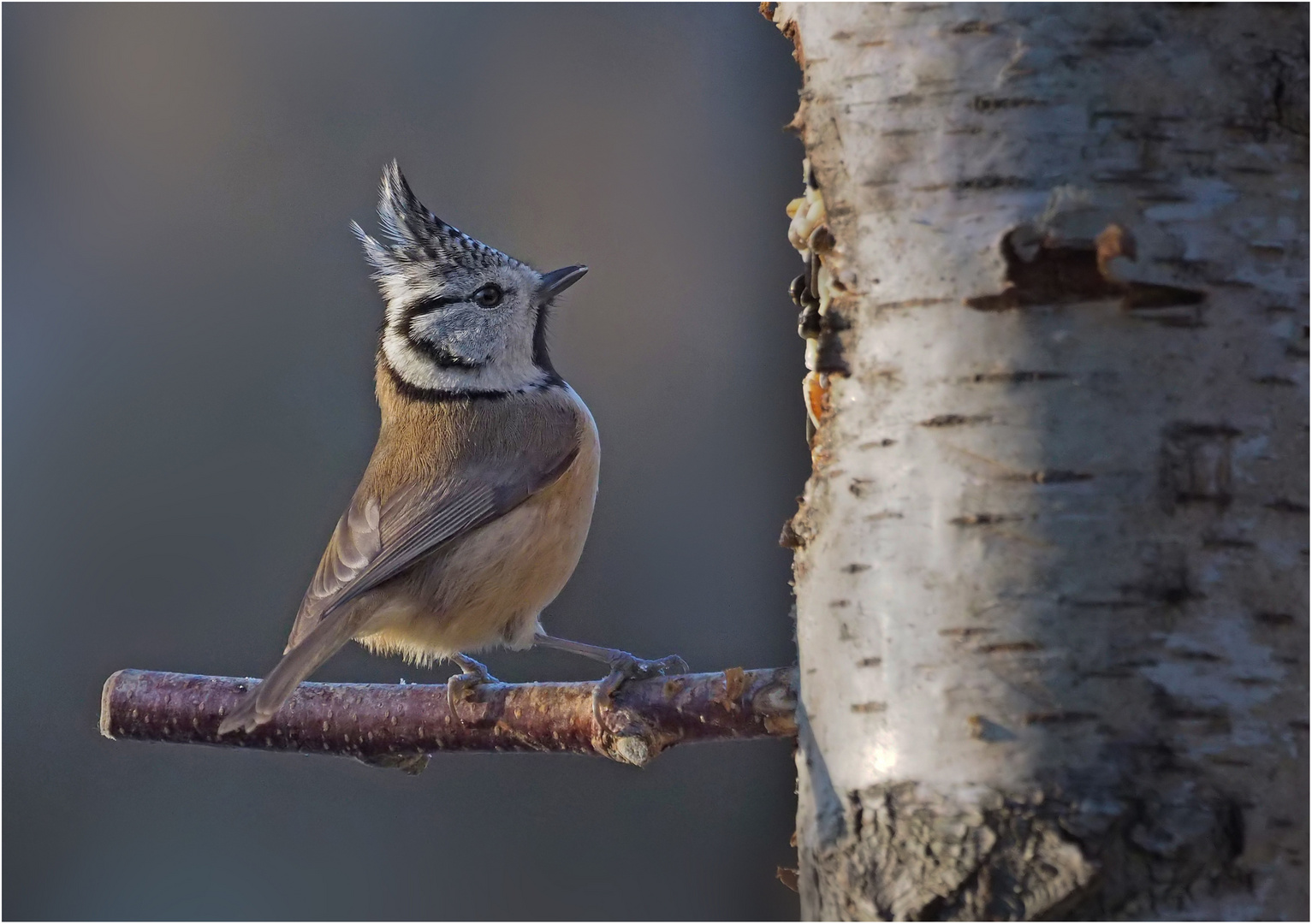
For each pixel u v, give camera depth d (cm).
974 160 523
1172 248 506
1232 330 509
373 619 923
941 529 519
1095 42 517
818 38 570
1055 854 486
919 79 535
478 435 978
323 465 1400
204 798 1309
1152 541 501
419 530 941
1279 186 518
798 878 628
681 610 1248
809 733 568
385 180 1049
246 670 1340
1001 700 502
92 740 1330
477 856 1257
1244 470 505
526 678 1243
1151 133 512
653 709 722
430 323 1030
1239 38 520
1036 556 505
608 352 1309
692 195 1362
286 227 1452
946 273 524
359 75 1471
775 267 1328
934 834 503
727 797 1223
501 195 1391
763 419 1291
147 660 1346
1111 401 505
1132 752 492
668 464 1287
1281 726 498
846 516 549
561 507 981
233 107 1488
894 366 534
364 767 1291
